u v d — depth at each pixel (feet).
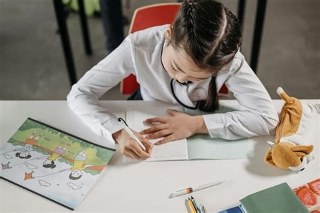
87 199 3.06
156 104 3.89
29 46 8.29
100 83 3.87
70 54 6.83
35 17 8.94
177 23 3.17
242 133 3.57
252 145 3.52
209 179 3.22
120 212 2.99
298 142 3.41
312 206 3.01
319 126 3.65
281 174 3.28
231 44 3.14
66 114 3.74
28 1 9.34
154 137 3.52
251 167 3.33
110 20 7.28
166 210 3.01
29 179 3.17
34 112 3.75
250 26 8.54
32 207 3.00
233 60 3.61
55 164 3.29
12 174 3.20
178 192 3.11
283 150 3.28
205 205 3.05
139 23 4.31
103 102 3.86
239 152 3.45
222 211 2.98
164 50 3.51
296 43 8.32
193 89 3.80
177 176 3.24
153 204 3.05
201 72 3.20
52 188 3.12
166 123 3.61
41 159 3.32
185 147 3.46
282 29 8.63
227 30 3.09
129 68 3.89
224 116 3.65
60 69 7.80
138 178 3.22
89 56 8.02
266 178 3.25
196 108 3.87
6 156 3.33
